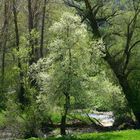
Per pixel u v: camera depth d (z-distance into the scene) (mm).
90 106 35125
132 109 50156
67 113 36062
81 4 51719
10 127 39281
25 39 40906
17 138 38562
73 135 35062
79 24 35281
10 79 43656
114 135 34594
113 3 51938
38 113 37438
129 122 49250
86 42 35531
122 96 48844
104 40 52188
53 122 46656
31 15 56406
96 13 51094
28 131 38156
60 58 34938
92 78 35375
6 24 70688
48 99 34906
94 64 36000
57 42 34625
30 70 37375
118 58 53969
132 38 53938
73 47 34938
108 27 52438
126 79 51281
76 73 34750
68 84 34469
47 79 34719
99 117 56250
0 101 46250
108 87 36750
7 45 79750
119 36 53688
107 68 52531
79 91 34469
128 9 52000
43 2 60750
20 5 69688
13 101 39000
